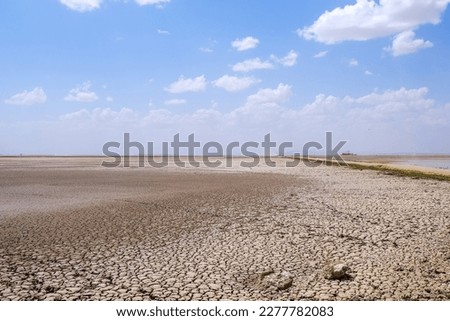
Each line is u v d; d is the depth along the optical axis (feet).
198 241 34.50
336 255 30.04
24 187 76.48
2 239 35.45
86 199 59.00
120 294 23.40
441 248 31.53
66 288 24.29
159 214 46.70
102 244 33.78
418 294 22.61
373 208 49.44
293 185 78.89
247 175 108.78
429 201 54.95
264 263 28.48
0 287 24.47
